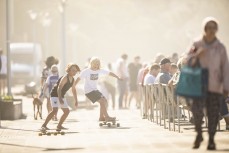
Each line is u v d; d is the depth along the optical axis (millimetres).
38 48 111250
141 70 47281
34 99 38938
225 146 21781
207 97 20703
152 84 33531
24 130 31734
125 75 50656
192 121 31484
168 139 25016
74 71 30875
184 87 20547
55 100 31266
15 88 95375
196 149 21141
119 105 50906
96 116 40969
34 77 100125
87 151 22125
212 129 20797
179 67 29500
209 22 20547
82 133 29188
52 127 33094
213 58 20547
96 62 33531
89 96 33344
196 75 20328
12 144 25328
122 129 30609
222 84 20656
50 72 38938
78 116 41094
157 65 35906
